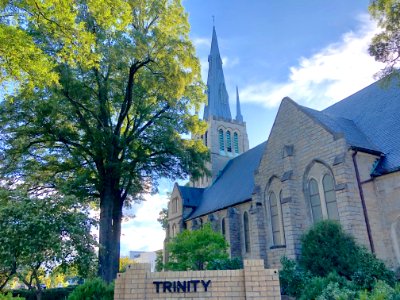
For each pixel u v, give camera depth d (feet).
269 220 87.56
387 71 61.52
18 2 41.16
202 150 101.09
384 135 74.84
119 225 93.97
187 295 34.99
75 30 46.52
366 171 68.13
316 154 74.13
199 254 79.92
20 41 40.16
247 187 120.78
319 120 75.77
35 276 57.47
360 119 86.28
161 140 91.71
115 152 88.63
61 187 82.02
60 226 53.57
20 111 78.48
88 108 86.48
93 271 56.24
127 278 35.91
